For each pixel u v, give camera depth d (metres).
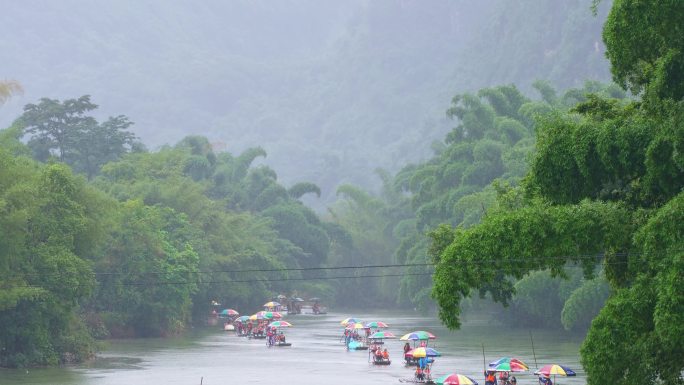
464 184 172.50
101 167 175.50
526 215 37.94
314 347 117.19
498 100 191.25
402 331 143.50
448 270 38.41
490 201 139.75
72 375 82.88
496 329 147.25
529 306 142.50
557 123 40.38
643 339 34.59
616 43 38.50
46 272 89.00
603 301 113.75
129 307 127.12
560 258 37.91
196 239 154.38
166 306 130.75
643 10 36.28
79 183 100.25
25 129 181.88
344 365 93.19
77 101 182.50
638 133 37.22
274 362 96.12
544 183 40.53
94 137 183.12
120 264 126.81
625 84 41.16
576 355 98.88
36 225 90.81
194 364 94.06
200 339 130.88
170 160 183.75
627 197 40.19
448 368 86.75
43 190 92.88
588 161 38.97
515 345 114.00
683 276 32.34
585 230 37.09
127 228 127.19
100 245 114.81
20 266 88.12
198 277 139.38
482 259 38.09
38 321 88.50
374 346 103.06
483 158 171.25
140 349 112.56
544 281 132.50
